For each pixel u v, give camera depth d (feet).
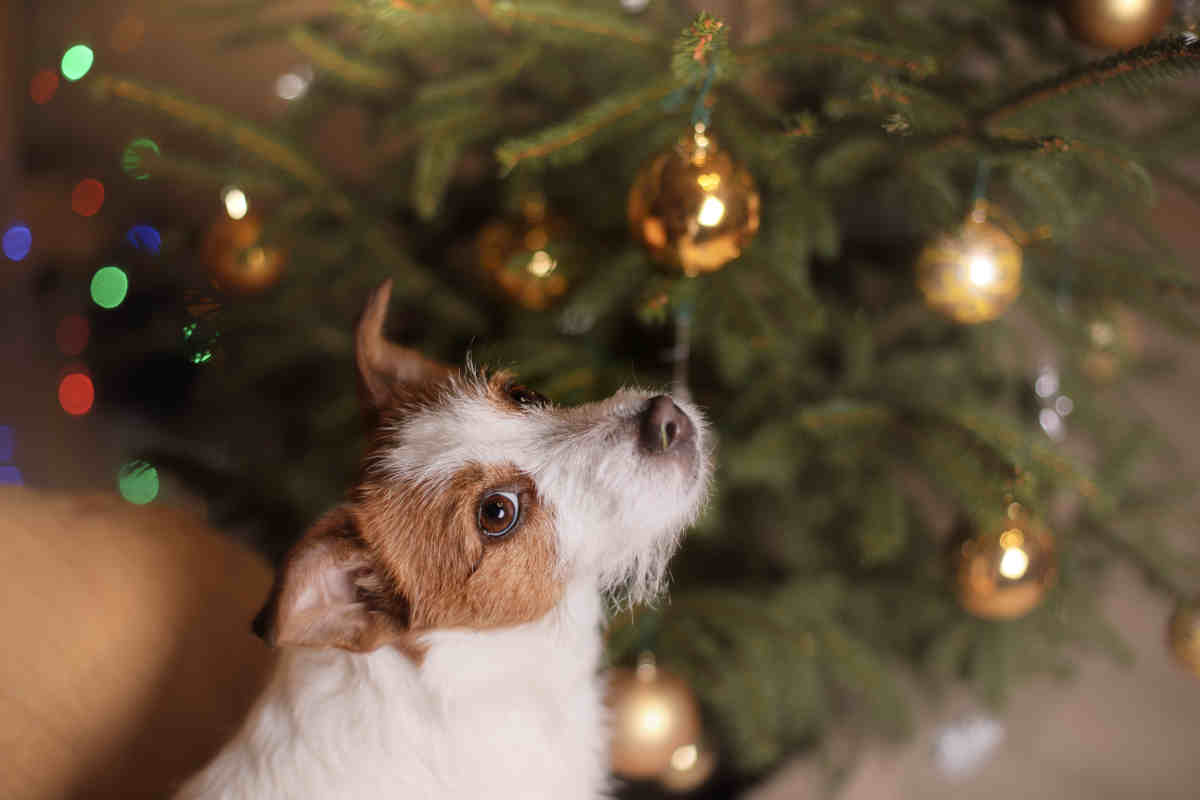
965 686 8.48
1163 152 6.19
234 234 7.11
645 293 5.33
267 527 7.74
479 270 7.23
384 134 7.02
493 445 4.66
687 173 4.76
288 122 7.47
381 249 7.09
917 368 7.23
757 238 6.10
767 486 7.31
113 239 12.00
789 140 5.17
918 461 6.72
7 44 13.28
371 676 4.40
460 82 5.84
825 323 6.35
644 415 4.78
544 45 6.25
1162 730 8.16
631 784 8.27
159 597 5.34
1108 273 6.35
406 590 4.37
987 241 5.41
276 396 9.24
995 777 7.85
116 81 6.48
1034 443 5.92
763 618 6.66
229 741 4.82
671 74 5.01
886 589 7.75
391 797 4.35
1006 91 5.36
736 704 7.08
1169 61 4.27
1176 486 7.77
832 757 8.05
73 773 4.87
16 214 12.61
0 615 4.93
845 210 7.15
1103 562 7.99
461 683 4.48
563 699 4.89
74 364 12.23
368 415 5.13
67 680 4.94
